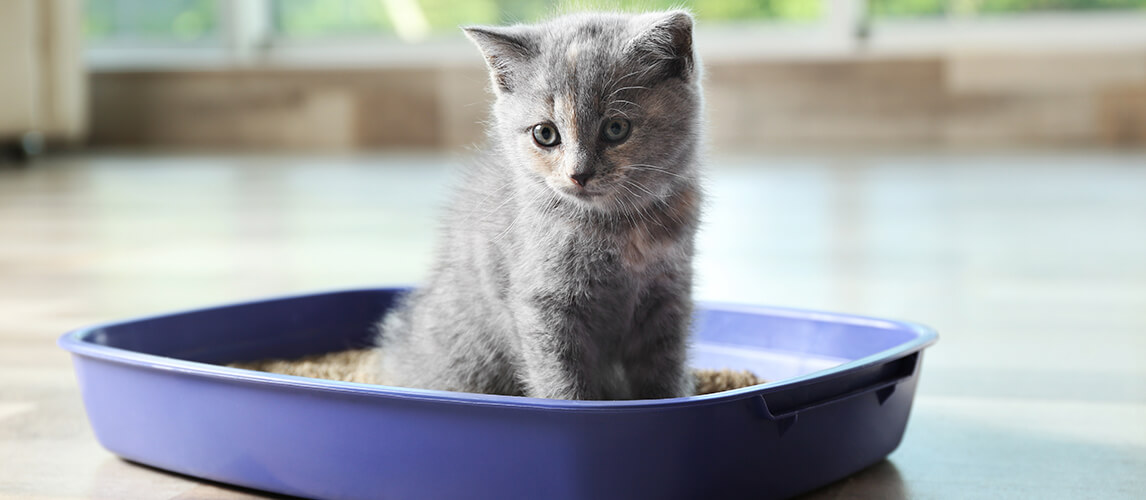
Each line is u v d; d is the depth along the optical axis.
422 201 1.98
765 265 1.36
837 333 0.94
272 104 2.89
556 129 0.80
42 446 0.84
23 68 2.50
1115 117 2.55
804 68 2.65
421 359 0.87
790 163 2.46
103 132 2.97
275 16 2.99
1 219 1.81
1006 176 2.18
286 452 0.76
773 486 0.76
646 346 0.84
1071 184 2.06
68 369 0.99
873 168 2.35
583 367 0.81
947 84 2.61
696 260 0.93
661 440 0.71
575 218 0.80
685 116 0.81
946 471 0.80
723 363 0.98
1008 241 1.50
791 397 0.75
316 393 0.75
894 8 2.75
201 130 2.93
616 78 0.79
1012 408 0.89
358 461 0.75
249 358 0.99
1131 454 0.82
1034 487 0.78
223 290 1.24
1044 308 1.14
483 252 0.83
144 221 1.78
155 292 1.23
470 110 2.80
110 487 0.79
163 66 2.92
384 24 2.95
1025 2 2.67
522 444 0.72
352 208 1.91
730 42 2.78
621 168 0.79
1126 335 1.05
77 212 1.89
